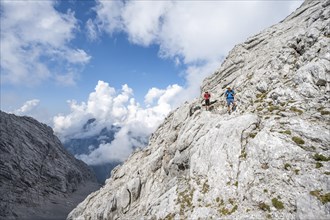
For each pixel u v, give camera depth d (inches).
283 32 1877.5
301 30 1523.1
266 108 1176.2
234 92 1595.7
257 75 1488.7
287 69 1333.7
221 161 1061.1
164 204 1161.4
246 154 997.2
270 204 784.9
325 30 1250.0
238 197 893.2
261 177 877.2
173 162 1583.4
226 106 1556.3
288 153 879.1
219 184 996.6
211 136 1219.2
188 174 1304.1
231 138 1099.9
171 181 1418.6
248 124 1095.6
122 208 1857.8
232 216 837.2
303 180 781.9
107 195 2455.7
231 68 1968.5
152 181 1857.8
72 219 2746.1
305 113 1006.4
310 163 821.2
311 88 1081.4
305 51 1309.1
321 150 842.2
